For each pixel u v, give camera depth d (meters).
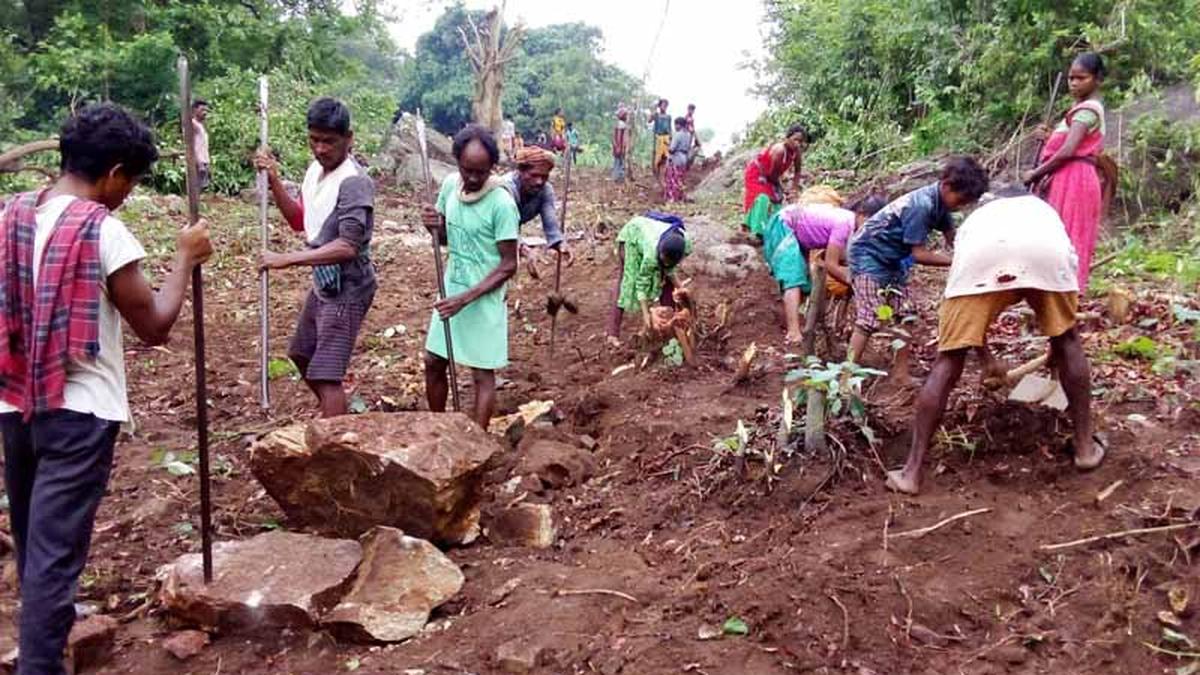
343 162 4.81
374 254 12.05
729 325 7.27
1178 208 8.98
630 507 4.58
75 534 3.06
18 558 3.31
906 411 4.96
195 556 3.85
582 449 5.25
